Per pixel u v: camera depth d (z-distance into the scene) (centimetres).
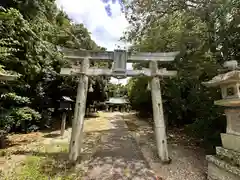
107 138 760
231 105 338
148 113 1424
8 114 557
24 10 655
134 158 504
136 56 532
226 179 321
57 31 1041
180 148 592
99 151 568
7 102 640
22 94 773
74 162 447
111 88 3225
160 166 448
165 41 772
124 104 2848
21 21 568
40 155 484
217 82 348
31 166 402
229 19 473
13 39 568
